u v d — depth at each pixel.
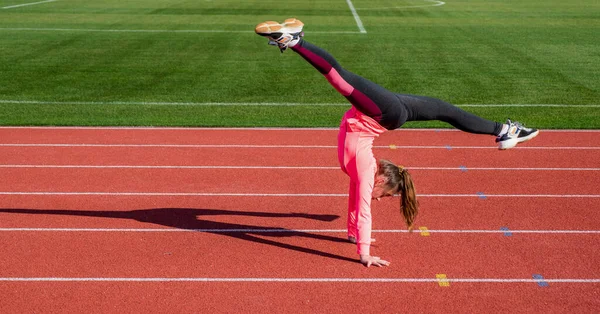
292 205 7.24
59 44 17.89
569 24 22.97
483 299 5.25
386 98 4.89
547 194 7.59
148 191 7.62
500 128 5.35
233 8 27.25
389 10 27.44
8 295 5.26
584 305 5.17
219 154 9.05
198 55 16.61
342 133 5.64
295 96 12.59
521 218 6.87
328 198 7.46
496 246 6.21
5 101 11.93
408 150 9.30
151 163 8.64
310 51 4.59
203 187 7.77
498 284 5.49
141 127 10.40
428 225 6.68
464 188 7.77
